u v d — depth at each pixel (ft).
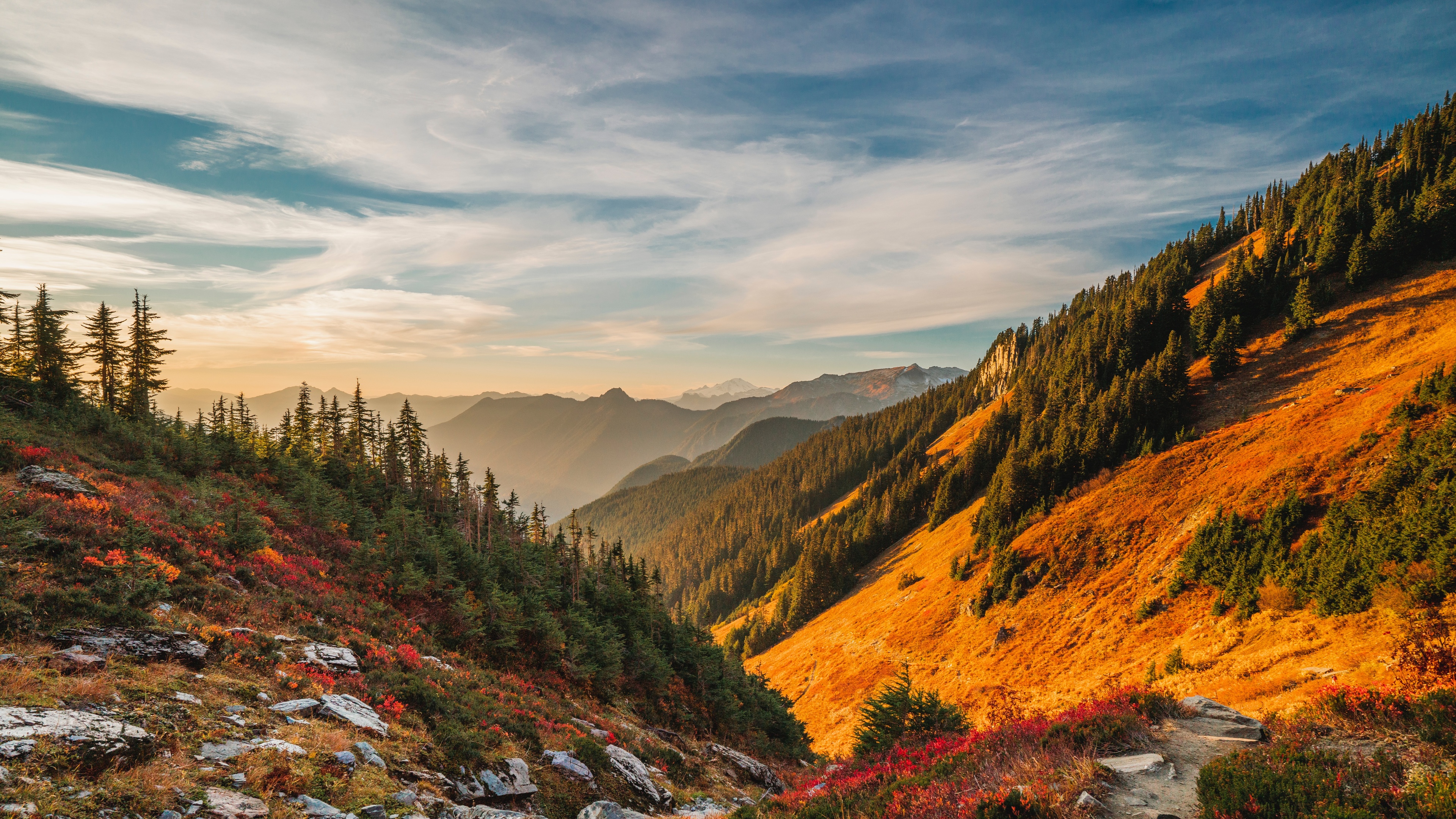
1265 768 28.27
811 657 333.62
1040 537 264.52
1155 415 309.83
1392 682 40.34
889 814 34.91
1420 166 372.38
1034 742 40.78
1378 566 114.32
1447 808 22.52
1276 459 202.69
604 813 48.47
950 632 267.80
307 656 58.49
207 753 34.24
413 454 208.95
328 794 34.63
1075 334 550.36
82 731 30.60
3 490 66.39
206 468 129.29
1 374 125.70
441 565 119.55
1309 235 387.55
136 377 171.53
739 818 46.52
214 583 67.36
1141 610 191.72
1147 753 36.60
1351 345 279.69
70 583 50.70
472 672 84.12
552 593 143.64
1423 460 133.69
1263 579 152.25
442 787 44.09
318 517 124.88
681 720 122.93
